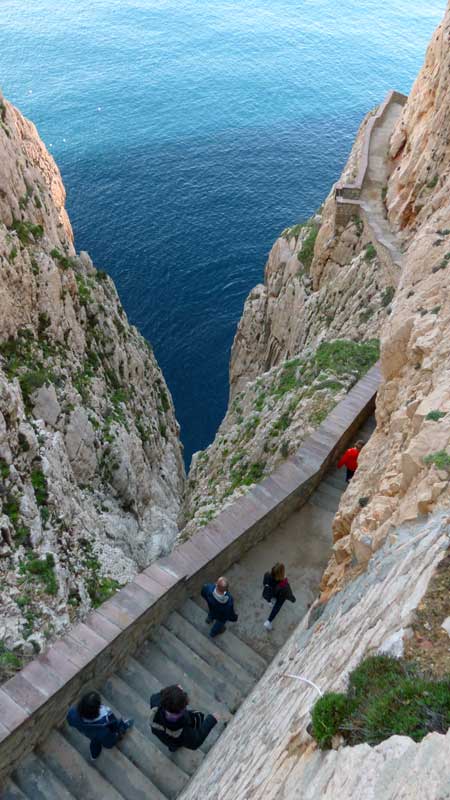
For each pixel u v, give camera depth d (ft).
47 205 104.73
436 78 109.81
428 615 18.80
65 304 89.15
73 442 76.89
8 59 429.79
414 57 496.23
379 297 95.40
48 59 436.76
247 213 260.21
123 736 34.40
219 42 516.32
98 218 248.32
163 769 33.45
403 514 27.37
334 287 115.75
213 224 250.57
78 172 280.72
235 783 23.52
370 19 598.75
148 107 365.40
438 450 27.99
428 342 39.78
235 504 50.60
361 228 115.85
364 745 15.14
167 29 539.70
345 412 63.31
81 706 31.37
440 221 53.06
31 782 32.07
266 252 235.61
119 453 84.58
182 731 31.50
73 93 376.48
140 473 93.09
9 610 51.78
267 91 408.87
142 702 36.94
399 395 40.75
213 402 175.01
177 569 43.34
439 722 15.05
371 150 135.23
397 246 101.14
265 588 42.11
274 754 21.31
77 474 77.61
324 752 17.10
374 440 43.19
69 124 331.77
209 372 184.75
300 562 50.57
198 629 42.55
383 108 150.20
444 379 33.68
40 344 80.33
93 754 32.71
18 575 54.70
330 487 57.62
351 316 100.37
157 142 318.45
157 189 273.13
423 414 31.32
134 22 550.36
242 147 320.29
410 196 103.14
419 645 18.10
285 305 141.08
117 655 37.78
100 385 91.40
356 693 17.62
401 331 43.75
